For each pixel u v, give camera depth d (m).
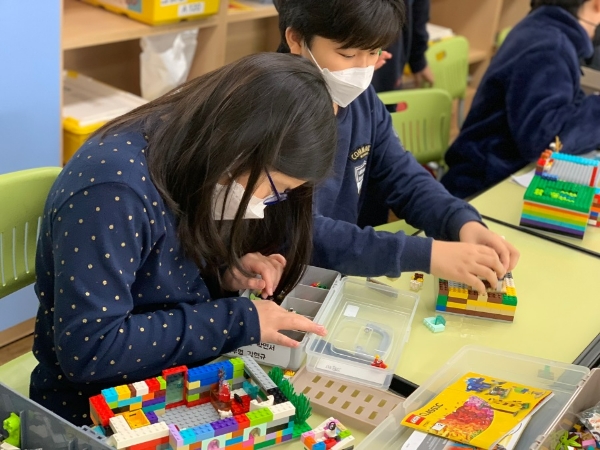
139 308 1.01
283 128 0.87
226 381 0.92
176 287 1.02
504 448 0.87
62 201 0.90
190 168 0.91
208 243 0.97
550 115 1.98
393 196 1.56
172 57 2.39
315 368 1.04
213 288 1.16
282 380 0.95
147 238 0.93
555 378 1.03
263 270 1.15
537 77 2.02
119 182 0.89
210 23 2.41
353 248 1.24
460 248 1.23
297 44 1.29
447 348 1.14
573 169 1.70
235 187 0.93
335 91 1.29
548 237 1.54
